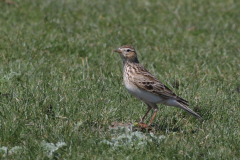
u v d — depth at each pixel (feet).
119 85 44.55
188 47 62.85
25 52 53.21
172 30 72.38
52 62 51.21
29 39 58.34
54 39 59.41
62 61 51.98
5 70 46.68
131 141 30.78
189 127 35.88
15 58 51.52
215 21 80.02
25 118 34.04
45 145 29.27
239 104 41.24
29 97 38.09
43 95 39.06
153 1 93.56
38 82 42.50
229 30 74.38
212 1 95.86
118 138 30.99
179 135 33.60
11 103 36.63
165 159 29.04
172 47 62.69
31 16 72.23
